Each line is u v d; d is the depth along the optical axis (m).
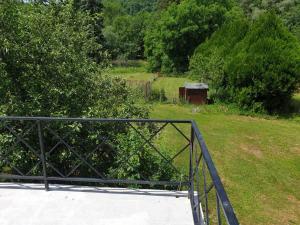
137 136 6.11
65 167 6.99
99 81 7.78
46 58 6.82
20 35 6.62
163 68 39.75
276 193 8.95
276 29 19.70
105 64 8.45
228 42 23.03
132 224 3.71
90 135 6.66
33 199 4.18
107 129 6.98
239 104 19.11
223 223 6.50
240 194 8.73
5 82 6.37
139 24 55.28
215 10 37.50
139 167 6.07
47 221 3.75
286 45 18.67
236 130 15.22
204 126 15.68
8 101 6.45
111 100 7.56
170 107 19.89
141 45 55.00
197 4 38.72
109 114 7.21
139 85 21.84
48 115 6.64
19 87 6.81
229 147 12.71
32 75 6.88
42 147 4.29
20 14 6.80
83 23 7.96
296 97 21.83
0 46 6.33
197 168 3.84
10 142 6.36
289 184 9.60
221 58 21.05
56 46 6.95
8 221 3.75
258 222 7.38
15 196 4.25
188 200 4.21
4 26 6.50
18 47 6.45
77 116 6.91
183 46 38.47
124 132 6.96
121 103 7.70
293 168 10.82
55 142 6.76
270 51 18.28
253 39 19.95
